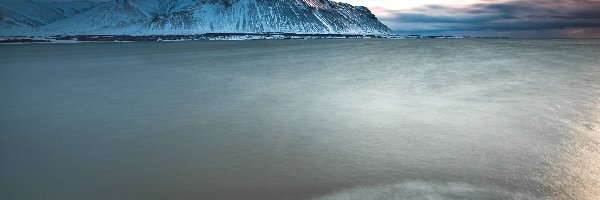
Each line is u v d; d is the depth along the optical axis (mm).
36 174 8148
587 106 14156
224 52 63125
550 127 11234
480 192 7039
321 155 9172
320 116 13227
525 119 12234
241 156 9172
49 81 24234
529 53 48750
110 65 37094
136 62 41125
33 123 12656
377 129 11391
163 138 10750
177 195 7121
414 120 12398
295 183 7590
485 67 30359
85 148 9883
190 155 9258
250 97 17375
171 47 92188
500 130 11016
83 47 96000
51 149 9836
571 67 29266
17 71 31094
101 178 7914
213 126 12039
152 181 7738
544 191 7062
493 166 8258
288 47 83625
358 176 7871
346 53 55438
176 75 27391
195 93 18719
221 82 23016
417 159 8773
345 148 9664
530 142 9852
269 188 7375
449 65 32750
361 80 23141
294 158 8984
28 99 17375
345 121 12438
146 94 18609
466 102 15289
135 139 10664
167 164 8664
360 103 15508
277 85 21391
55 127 12102
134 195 7125
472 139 10203
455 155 8984
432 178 7703
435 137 10453
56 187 7504
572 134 10477
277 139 10531
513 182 7445
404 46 83375
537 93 17250
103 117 13469
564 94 16875
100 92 19375
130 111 14469
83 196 7105
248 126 12000
